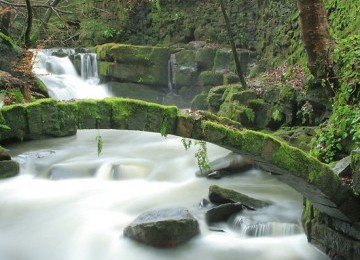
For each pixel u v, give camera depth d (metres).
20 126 4.42
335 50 6.64
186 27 16.88
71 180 9.00
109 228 6.97
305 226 6.17
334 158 6.12
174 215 6.52
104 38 18.00
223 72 14.82
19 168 9.04
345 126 6.02
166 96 15.72
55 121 4.46
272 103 10.79
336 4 9.62
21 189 8.48
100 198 8.16
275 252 6.19
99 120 4.56
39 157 9.82
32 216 7.51
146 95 15.57
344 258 5.31
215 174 9.04
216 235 6.64
